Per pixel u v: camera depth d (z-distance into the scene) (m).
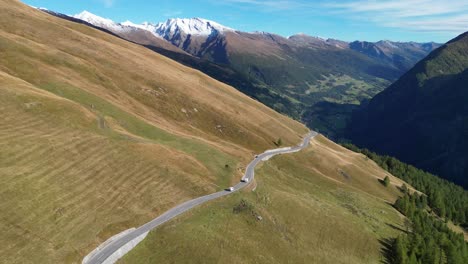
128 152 83.31
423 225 124.50
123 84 139.38
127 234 62.88
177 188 81.56
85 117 89.06
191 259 62.66
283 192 101.12
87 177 69.50
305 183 127.00
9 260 47.38
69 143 75.88
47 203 58.94
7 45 116.06
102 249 57.28
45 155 68.81
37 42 141.75
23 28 147.50
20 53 115.81
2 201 54.91
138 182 76.38
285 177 123.31
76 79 121.38
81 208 61.97
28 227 53.28
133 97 135.88
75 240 55.75
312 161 153.75
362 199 132.62
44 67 115.31
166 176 83.00
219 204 81.44
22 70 106.69
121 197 69.81
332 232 90.81
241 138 149.12
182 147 105.38
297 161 147.38
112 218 63.94
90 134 83.12
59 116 83.44
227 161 108.75
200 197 82.38
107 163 76.25
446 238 119.50
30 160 65.81
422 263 98.00
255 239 74.50
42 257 50.19
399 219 126.38
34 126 76.25
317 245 83.75
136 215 67.88
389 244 97.38
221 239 69.31
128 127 103.56
